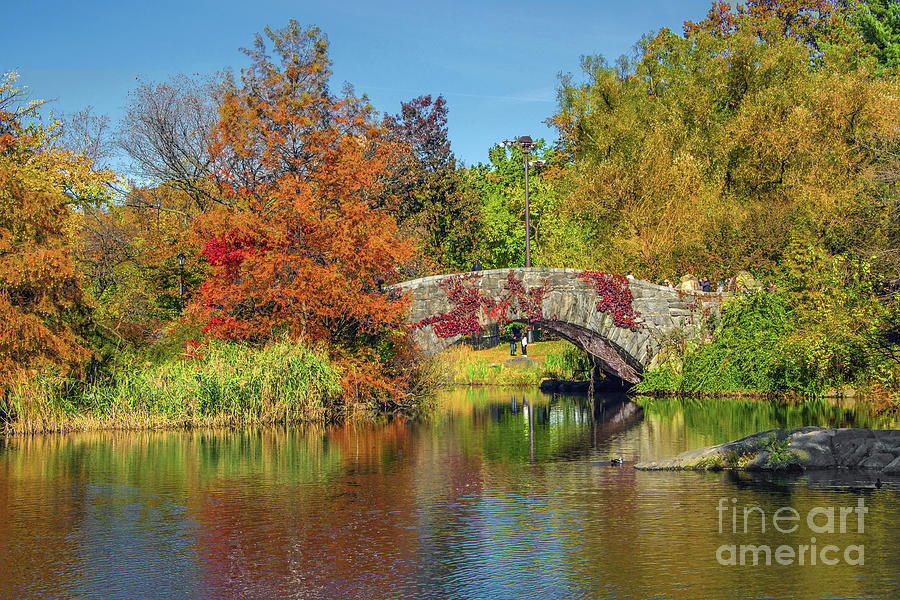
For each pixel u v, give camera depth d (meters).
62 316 28.67
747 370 36.91
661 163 49.66
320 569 11.39
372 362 31.66
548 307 36.22
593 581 10.74
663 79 64.62
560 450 22.14
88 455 21.33
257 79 41.59
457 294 34.78
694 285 39.38
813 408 30.92
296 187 32.28
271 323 30.77
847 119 46.69
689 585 10.54
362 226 31.75
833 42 64.56
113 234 44.91
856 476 17.69
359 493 16.44
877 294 35.72
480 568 11.34
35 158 38.22
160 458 20.88
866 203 40.00
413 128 63.09
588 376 45.91
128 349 31.19
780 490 16.16
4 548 12.57
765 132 49.75
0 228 27.09
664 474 18.31
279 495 16.28
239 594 10.43
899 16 65.50
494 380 49.06
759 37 64.81
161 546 12.62
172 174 46.00
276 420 28.50
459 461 20.36
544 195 62.09
